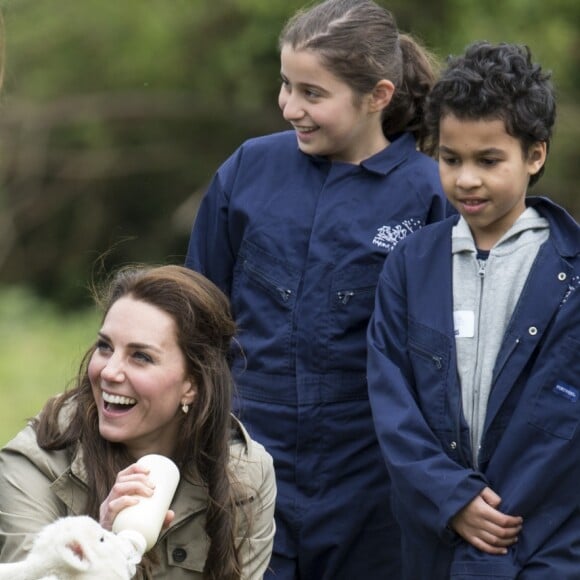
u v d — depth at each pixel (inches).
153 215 1405.0
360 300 384.2
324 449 384.2
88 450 311.9
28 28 1333.7
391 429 342.6
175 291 314.3
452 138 349.4
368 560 388.5
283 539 386.3
